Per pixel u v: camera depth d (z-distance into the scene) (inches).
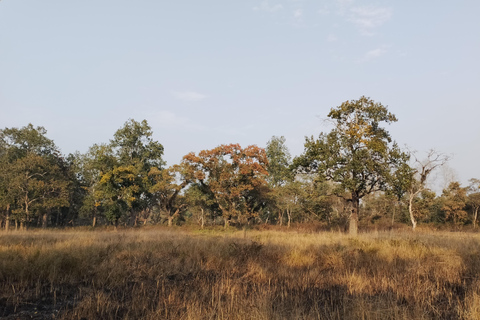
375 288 311.6
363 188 1104.8
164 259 417.4
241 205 1702.8
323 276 353.7
